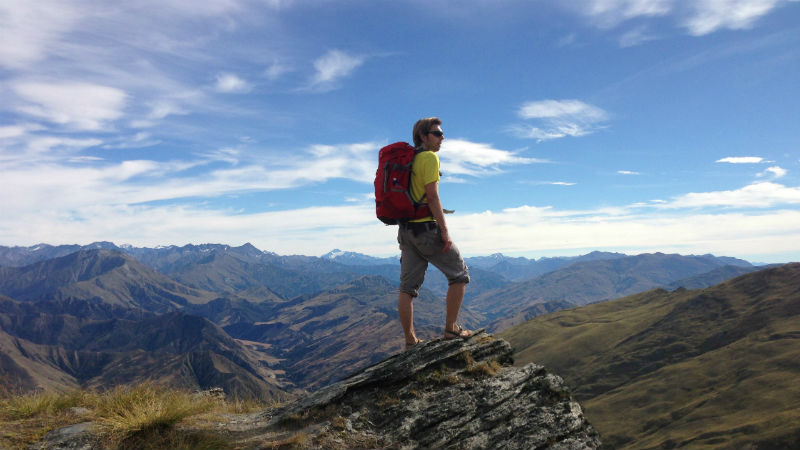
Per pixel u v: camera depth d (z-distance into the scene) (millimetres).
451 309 3861
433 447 3057
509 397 3447
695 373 95688
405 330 3908
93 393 3693
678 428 73500
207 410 3578
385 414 3285
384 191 3590
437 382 3543
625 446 74250
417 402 3363
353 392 3494
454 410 3295
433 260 3729
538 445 3182
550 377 3703
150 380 3855
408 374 3545
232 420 3371
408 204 3557
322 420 3227
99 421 3227
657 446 68250
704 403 80062
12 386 3553
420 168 3545
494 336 4117
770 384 78062
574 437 3312
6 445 2924
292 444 2949
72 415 3387
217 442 2984
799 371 79875
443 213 3574
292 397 4043
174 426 3182
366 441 3051
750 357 93812
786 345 94375
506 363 3965
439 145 3734
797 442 54125
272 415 3418
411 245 3775
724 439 62500
